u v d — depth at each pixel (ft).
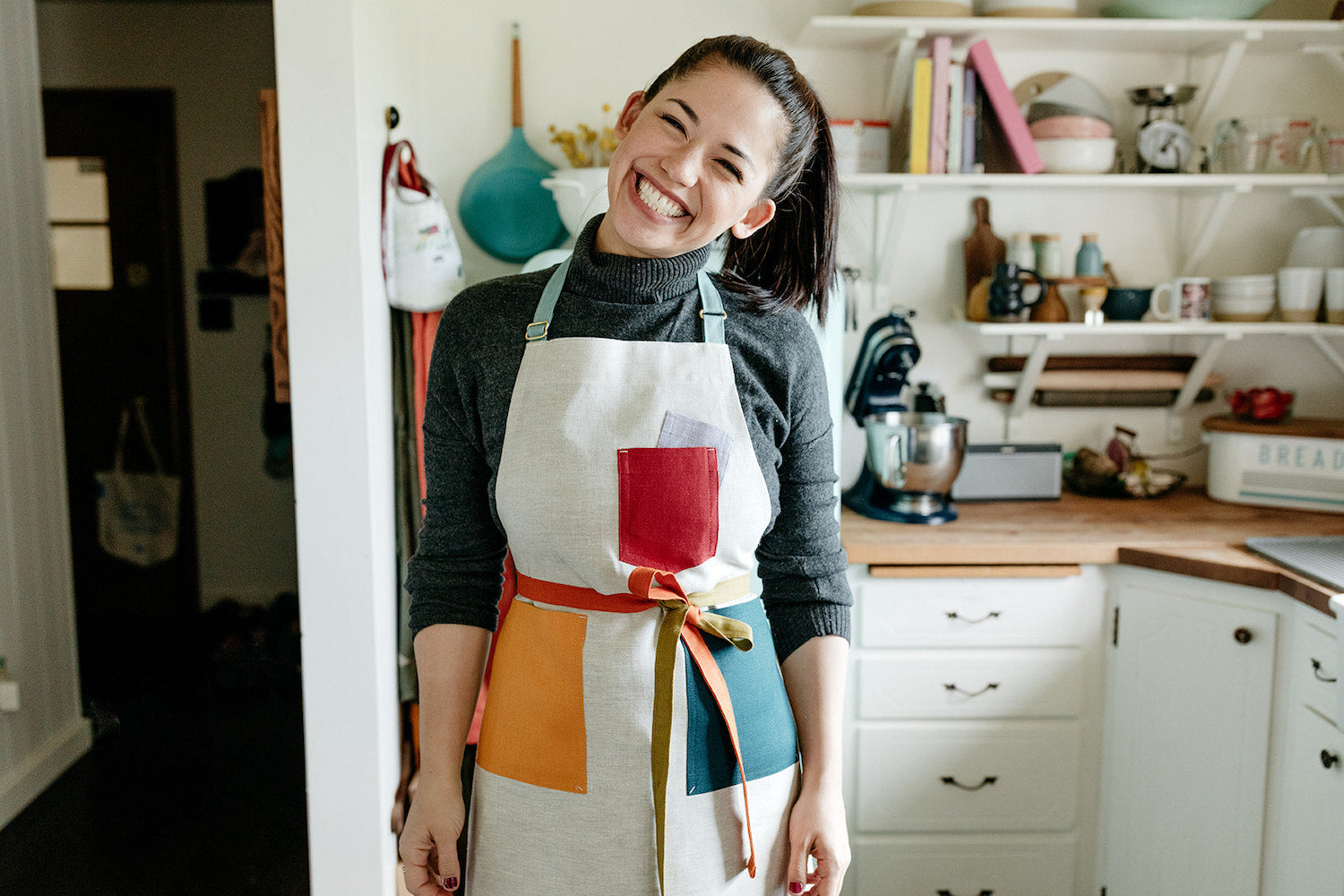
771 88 3.00
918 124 7.06
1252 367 8.09
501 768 3.14
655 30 7.73
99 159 12.80
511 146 7.64
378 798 5.50
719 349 3.17
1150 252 7.98
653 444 3.07
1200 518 7.06
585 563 3.07
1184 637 6.10
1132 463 7.78
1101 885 6.65
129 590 13.28
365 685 5.42
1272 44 7.45
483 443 3.22
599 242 3.22
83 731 9.60
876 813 6.61
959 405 8.10
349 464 5.29
